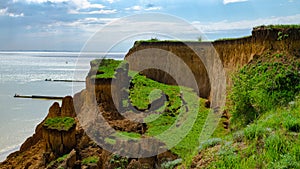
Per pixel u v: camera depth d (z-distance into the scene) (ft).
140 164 42.91
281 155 27.86
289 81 51.83
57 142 51.34
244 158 29.50
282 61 56.39
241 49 68.54
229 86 62.90
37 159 56.75
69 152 50.75
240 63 66.74
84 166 46.60
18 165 58.90
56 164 48.39
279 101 48.88
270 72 54.75
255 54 61.87
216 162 30.63
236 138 34.86
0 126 106.22
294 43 57.72
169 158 42.24
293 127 32.99
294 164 26.27
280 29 59.98
